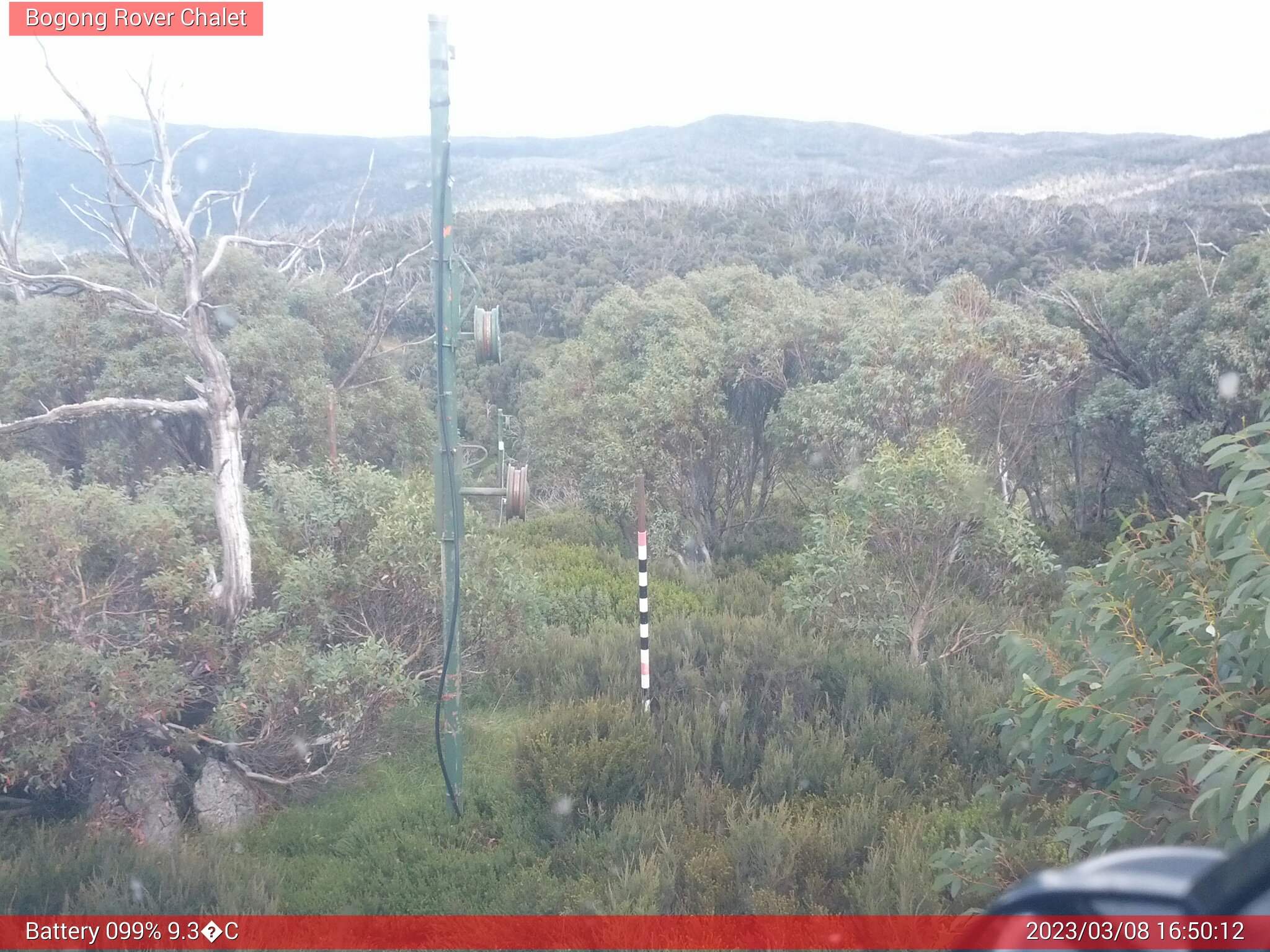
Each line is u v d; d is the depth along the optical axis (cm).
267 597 716
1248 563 347
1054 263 3747
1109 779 435
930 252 4372
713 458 1443
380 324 1622
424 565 727
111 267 1595
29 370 1359
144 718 588
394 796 651
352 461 1564
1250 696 369
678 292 1733
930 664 826
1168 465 1288
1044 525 1560
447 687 609
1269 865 214
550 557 1358
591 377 1650
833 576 900
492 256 4444
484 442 2425
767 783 626
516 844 571
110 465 1351
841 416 1298
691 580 1237
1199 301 1316
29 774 567
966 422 1327
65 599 597
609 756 618
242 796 629
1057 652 456
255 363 1423
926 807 614
